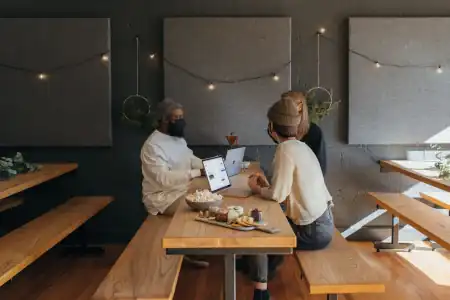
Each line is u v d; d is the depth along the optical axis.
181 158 4.26
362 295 3.74
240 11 4.86
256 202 2.97
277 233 2.35
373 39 4.82
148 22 4.88
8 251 3.28
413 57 4.83
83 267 4.42
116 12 4.88
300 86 4.91
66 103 4.86
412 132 4.88
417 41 4.81
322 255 3.13
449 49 4.81
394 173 4.97
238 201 3.00
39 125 4.87
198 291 3.88
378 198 4.58
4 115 4.86
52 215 4.24
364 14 4.86
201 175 4.01
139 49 4.89
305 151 3.11
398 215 4.05
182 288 3.94
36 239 3.55
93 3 4.88
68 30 4.81
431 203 4.98
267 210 2.77
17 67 4.83
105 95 4.85
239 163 3.97
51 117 4.87
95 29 4.81
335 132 4.96
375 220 5.01
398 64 4.83
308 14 4.86
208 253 2.35
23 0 4.86
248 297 3.72
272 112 3.11
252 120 4.86
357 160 4.98
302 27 4.88
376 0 4.85
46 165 4.75
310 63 4.89
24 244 3.43
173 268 2.96
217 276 4.20
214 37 4.81
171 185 4.00
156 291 2.61
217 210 2.63
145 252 3.22
